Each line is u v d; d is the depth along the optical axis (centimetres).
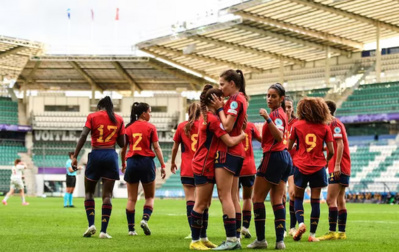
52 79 5609
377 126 4288
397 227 1284
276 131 738
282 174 753
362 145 4247
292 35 4256
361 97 4447
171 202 3316
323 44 4522
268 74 5222
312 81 4909
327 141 870
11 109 5288
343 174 936
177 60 4981
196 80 5391
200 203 719
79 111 5222
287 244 816
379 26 4041
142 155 1005
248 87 5341
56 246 770
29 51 4822
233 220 712
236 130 710
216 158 702
